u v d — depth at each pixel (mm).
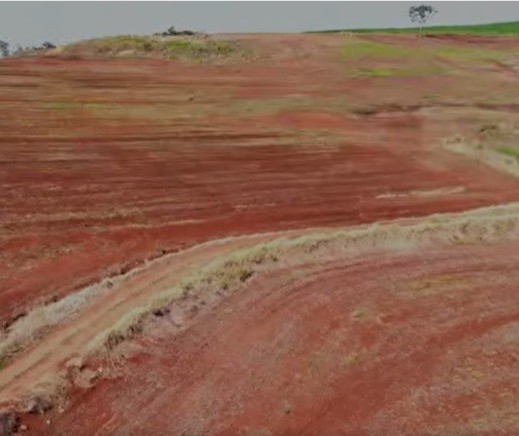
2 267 13531
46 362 9969
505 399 9422
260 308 11484
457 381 9773
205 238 15719
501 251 14242
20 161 20859
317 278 12602
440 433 8742
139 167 21156
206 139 25109
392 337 10797
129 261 14203
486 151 24188
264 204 18375
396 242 14266
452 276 12945
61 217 16453
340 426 8820
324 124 28500
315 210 18047
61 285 12914
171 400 9219
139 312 10859
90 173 20172
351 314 11398
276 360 10141
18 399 8992
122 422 8781
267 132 26609
